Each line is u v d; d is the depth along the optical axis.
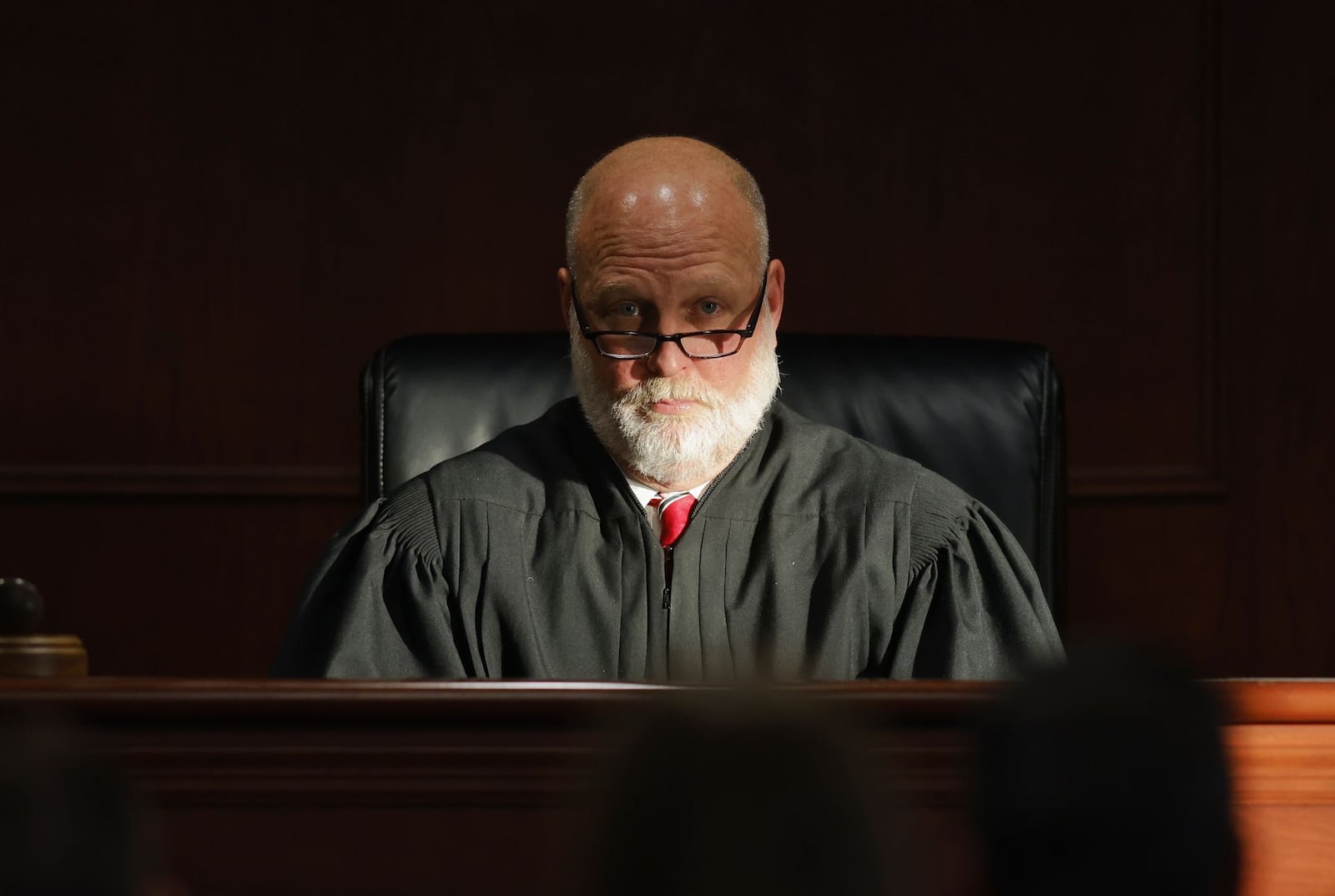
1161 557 12.00
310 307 12.00
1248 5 11.94
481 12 12.11
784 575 6.26
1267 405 11.86
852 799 1.74
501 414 7.47
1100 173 12.11
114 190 11.88
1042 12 12.12
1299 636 11.77
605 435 6.50
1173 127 12.06
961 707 3.48
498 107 12.09
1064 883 2.02
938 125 12.15
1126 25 12.10
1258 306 11.90
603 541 6.34
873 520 6.38
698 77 12.13
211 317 11.93
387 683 3.56
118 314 11.86
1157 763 1.99
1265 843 3.65
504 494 6.41
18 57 11.83
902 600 6.31
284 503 11.91
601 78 12.12
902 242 12.13
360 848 3.58
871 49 12.14
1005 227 12.12
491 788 3.58
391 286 12.04
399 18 12.09
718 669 3.55
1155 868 2.00
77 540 11.73
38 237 11.81
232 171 11.96
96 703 3.53
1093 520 12.00
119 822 2.12
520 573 6.25
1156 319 12.07
